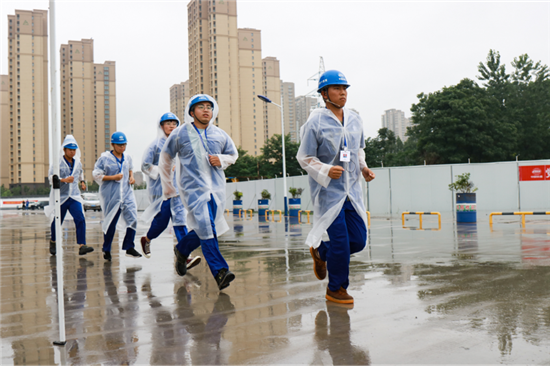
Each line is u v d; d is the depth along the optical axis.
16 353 2.79
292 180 28.31
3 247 9.54
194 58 99.62
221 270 4.43
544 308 3.54
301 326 3.22
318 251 4.41
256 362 2.54
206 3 96.25
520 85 46.34
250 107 99.88
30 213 40.97
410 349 2.68
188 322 3.41
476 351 2.62
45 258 7.55
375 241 9.15
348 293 4.27
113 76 127.69
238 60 98.75
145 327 3.31
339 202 4.01
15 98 98.38
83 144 123.31
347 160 4.01
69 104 122.31
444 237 9.84
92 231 14.34
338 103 4.13
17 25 98.62
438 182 23.03
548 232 10.52
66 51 122.62
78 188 7.87
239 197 28.09
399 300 3.93
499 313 3.42
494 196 22.28
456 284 4.56
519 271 5.24
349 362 2.50
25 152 98.75
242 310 3.73
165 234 12.48
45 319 3.62
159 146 6.79
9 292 4.71
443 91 41.19
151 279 5.34
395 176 23.62
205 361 2.58
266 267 6.04
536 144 43.28
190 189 4.72
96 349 2.84
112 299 4.29
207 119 4.79
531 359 2.48
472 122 37.31
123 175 7.22
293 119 128.75
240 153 65.94
